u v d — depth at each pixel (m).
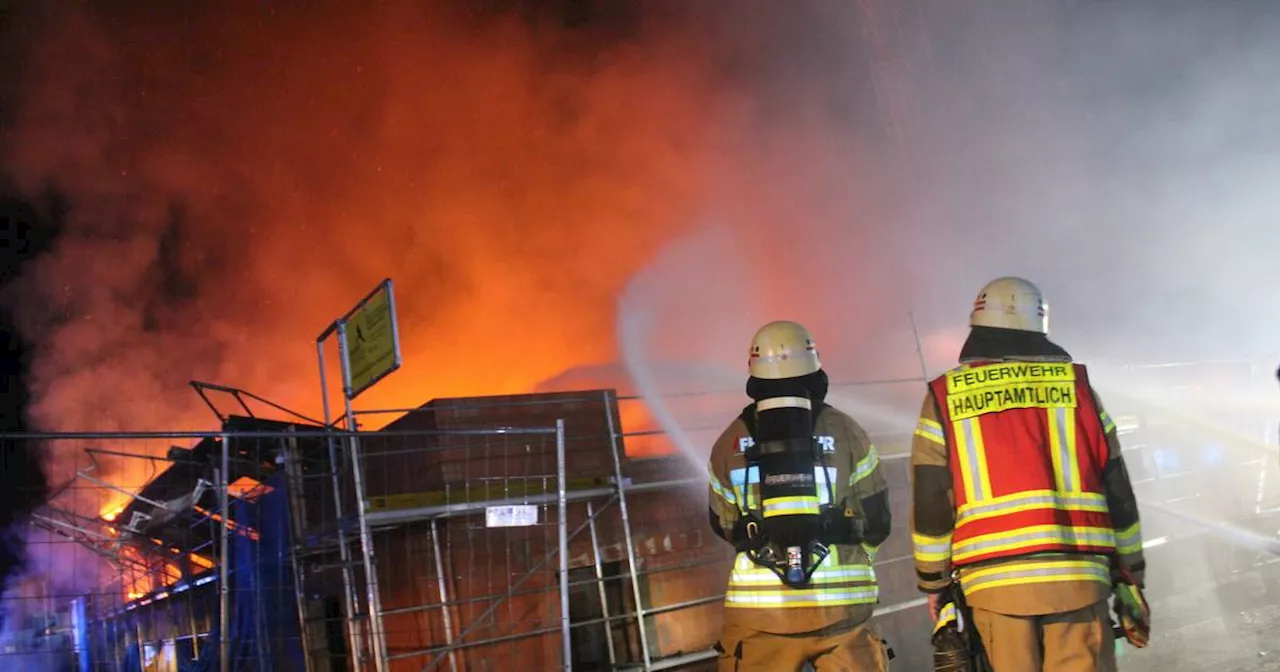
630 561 6.24
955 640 3.67
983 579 3.57
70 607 10.83
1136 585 3.64
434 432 5.71
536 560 6.11
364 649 6.32
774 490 3.93
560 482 5.95
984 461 3.63
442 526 5.91
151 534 9.66
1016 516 3.54
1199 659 6.50
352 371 6.62
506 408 6.30
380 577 6.31
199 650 8.46
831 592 3.89
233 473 7.84
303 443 7.58
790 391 4.05
